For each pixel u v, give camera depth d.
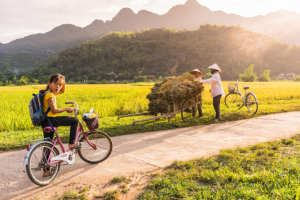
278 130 6.35
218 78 7.73
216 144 5.20
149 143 5.38
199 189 2.99
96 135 4.33
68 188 3.20
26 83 126.88
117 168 3.88
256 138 5.62
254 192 2.82
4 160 4.24
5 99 14.87
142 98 13.93
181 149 4.88
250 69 113.81
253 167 3.64
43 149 3.42
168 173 3.53
